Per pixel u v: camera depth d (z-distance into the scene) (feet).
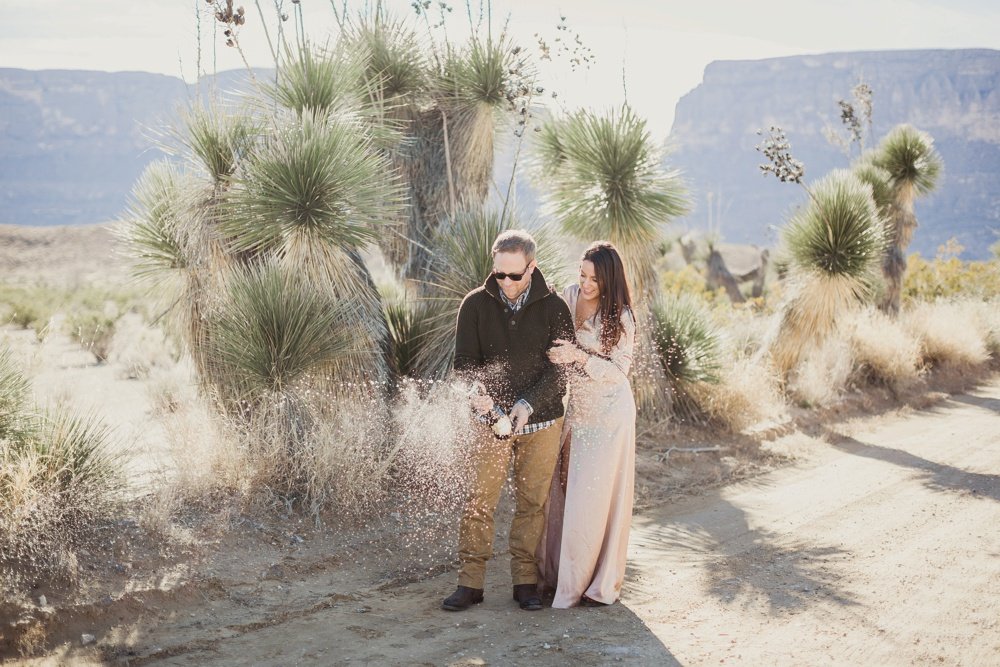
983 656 12.73
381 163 22.45
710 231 93.20
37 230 190.29
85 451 16.37
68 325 44.27
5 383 17.01
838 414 34.22
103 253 175.01
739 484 24.61
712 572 16.87
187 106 20.77
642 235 26.91
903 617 14.34
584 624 13.98
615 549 14.97
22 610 12.48
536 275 14.38
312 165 19.44
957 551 18.11
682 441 27.96
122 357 35.68
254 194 19.62
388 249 25.53
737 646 13.10
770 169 34.68
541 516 14.83
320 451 18.16
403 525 17.97
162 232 21.90
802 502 22.58
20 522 14.11
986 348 48.70
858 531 19.76
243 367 19.08
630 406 15.11
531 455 14.58
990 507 21.84
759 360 34.88
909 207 47.16
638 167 26.81
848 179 35.32
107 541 14.85
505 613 14.43
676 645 13.14
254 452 18.07
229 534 16.14
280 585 14.98
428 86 25.67
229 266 20.83
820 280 34.24
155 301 22.20
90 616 12.85
